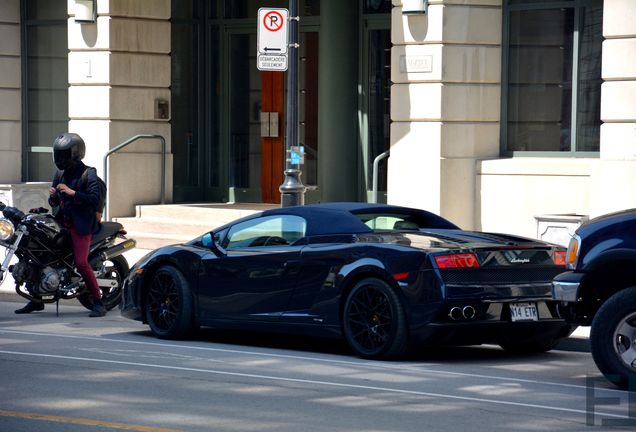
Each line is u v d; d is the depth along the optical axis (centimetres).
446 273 1867
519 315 1911
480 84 3172
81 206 2500
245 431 1401
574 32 3117
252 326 2102
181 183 3969
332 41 3606
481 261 1895
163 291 2241
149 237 3525
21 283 2523
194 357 1995
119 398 1605
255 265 2094
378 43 3588
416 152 3150
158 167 3791
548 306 1938
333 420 1464
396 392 1659
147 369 1852
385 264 1909
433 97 3117
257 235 2139
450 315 1861
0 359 1947
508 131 3222
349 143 3628
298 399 1600
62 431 1399
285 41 2681
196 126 3988
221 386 1698
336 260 1983
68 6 3731
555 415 1507
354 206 2116
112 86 3669
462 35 3123
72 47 3719
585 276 1730
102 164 3675
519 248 1936
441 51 3100
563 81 3142
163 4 3772
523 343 2111
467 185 3166
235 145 3928
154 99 3772
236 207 3684
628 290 1681
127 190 3716
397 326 1895
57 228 2498
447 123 3139
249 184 3903
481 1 3156
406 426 1431
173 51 3934
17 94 4103
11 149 4106
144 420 1461
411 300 1877
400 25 3166
